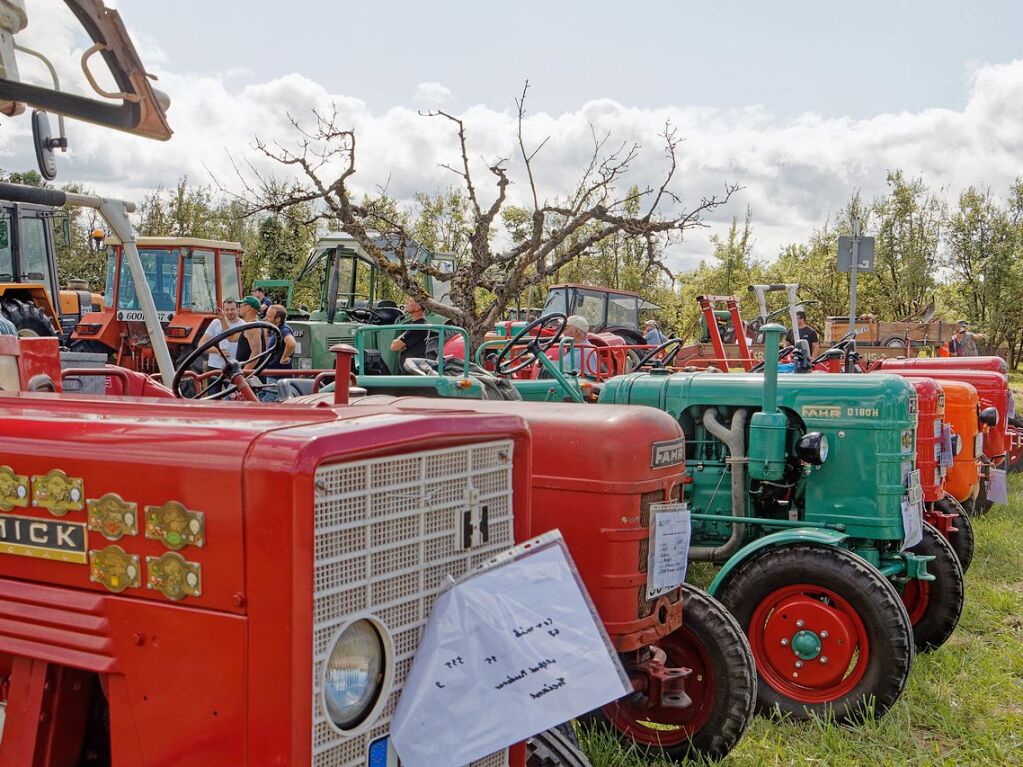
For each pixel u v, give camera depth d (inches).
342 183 224.7
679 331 1058.1
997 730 157.2
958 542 234.1
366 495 70.9
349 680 70.5
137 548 68.9
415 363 213.5
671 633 144.2
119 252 502.0
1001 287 1088.2
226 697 66.0
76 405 84.2
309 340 416.5
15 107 97.9
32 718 71.8
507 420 84.8
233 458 65.7
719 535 190.9
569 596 82.1
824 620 158.7
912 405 177.8
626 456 127.2
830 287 1088.8
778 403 181.9
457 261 295.4
